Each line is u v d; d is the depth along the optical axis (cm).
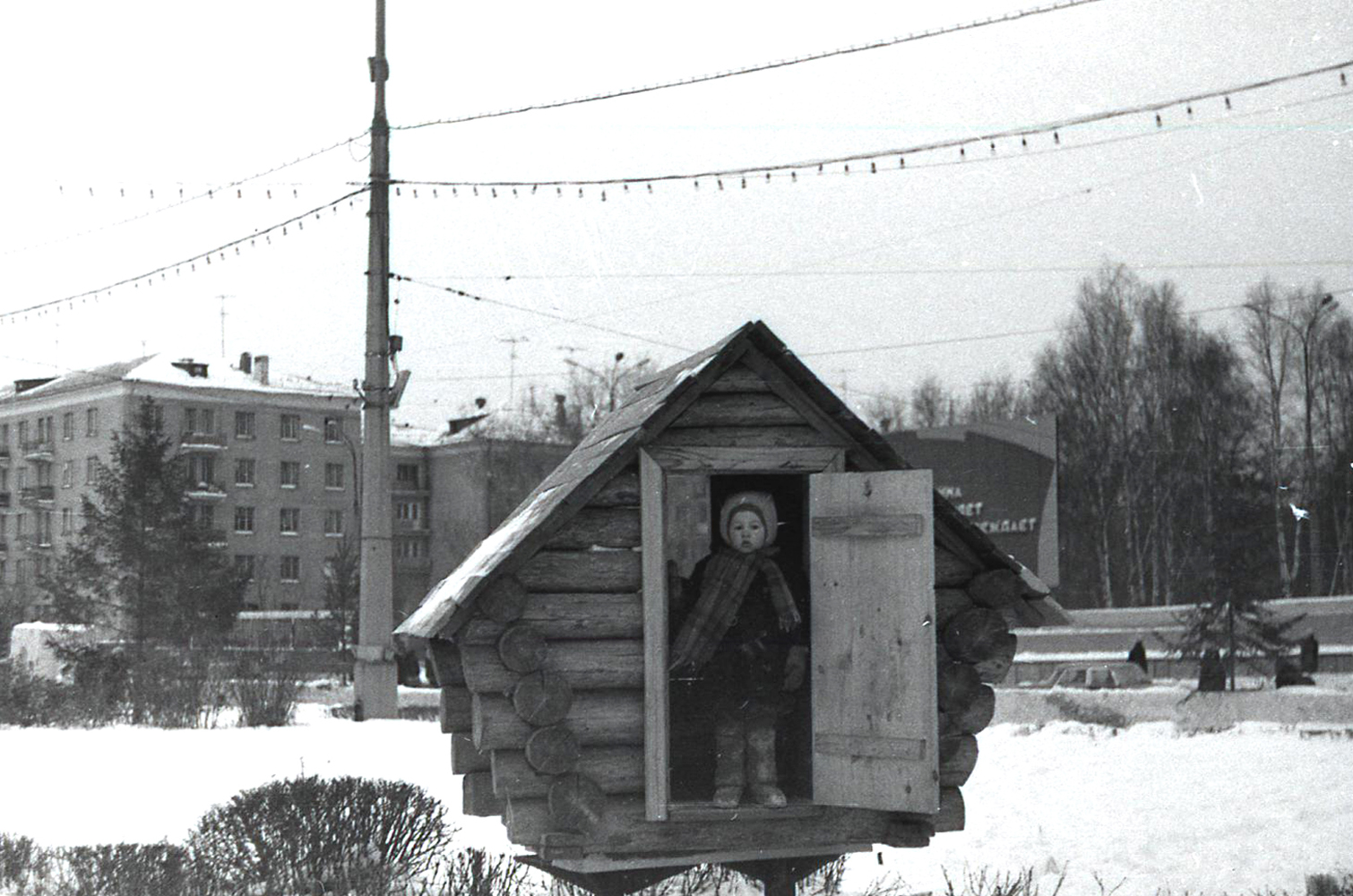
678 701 816
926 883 943
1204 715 2538
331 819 849
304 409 8525
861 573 703
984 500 3566
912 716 680
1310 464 5303
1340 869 895
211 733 1833
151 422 3756
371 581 2217
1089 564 5519
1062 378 5631
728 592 714
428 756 1552
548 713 677
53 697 2083
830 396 721
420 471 9088
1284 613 3972
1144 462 5394
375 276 2288
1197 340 5500
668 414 709
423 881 831
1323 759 1534
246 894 820
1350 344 5381
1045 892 912
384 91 2319
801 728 764
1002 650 743
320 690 3256
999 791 1394
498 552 698
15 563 8719
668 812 694
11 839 1006
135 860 856
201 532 3697
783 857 745
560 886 859
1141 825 1156
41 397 8575
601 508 709
